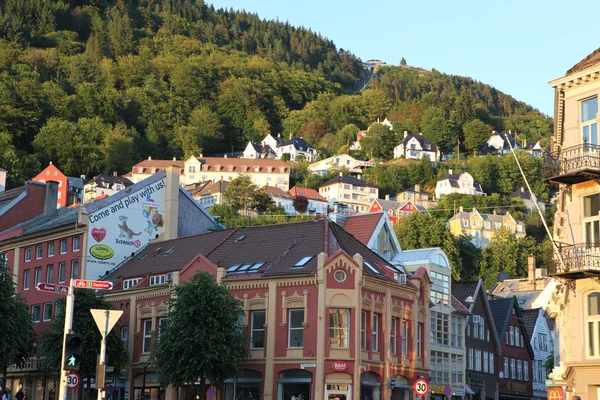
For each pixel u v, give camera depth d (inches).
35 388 2893.7
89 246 2893.7
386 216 2915.8
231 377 2272.4
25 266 3198.8
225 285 2397.9
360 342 2245.3
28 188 3523.6
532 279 4503.0
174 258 2721.5
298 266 2324.1
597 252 1533.0
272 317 2308.1
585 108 1590.8
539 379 3865.7
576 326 1578.5
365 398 2276.1
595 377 1535.4
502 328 3540.8
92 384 2645.2
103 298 2586.1
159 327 2294.5
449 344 2930.6
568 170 1552.7
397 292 2436.0
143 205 3041.3
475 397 3166.8
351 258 2277.3
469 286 3319.4
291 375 2266.2
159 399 2492.6
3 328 2340.1
